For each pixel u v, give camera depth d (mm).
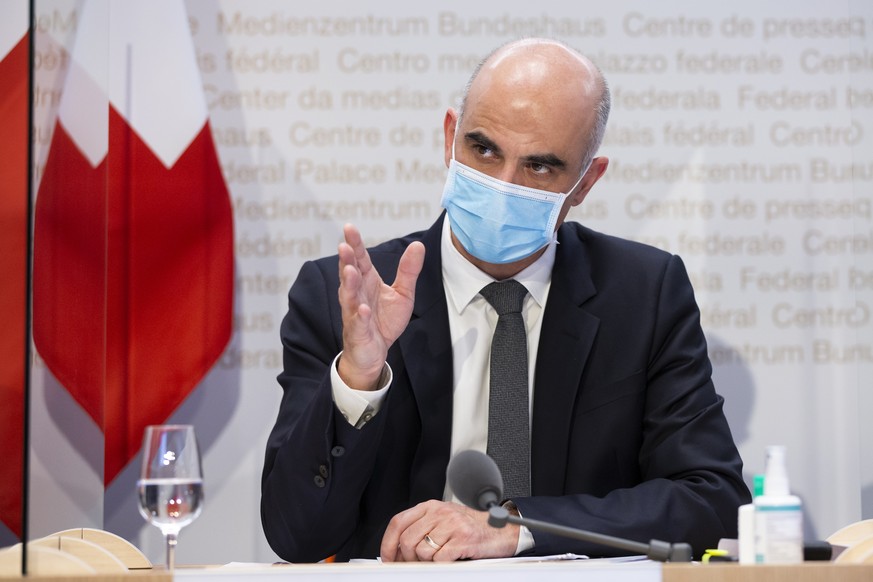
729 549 4168
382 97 8578
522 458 5684
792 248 8625
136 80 8250
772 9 8703
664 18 8680
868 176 8375
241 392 8352
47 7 3639
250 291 8406
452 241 6133
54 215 3738
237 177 8453
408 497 5820
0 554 3502
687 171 8648
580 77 5668
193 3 8461
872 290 8422
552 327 6000
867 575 3338
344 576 3324
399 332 5035
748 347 8578
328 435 5000
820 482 8523
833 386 8562
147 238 8180
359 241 4910
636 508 5121
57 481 3729
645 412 5969
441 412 5793
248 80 8484
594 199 8617
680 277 6309
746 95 8672
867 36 8391
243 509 8305
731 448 5715
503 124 5504
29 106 3379
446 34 8625
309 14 8547
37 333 3432
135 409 8102
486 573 3348
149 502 3941
